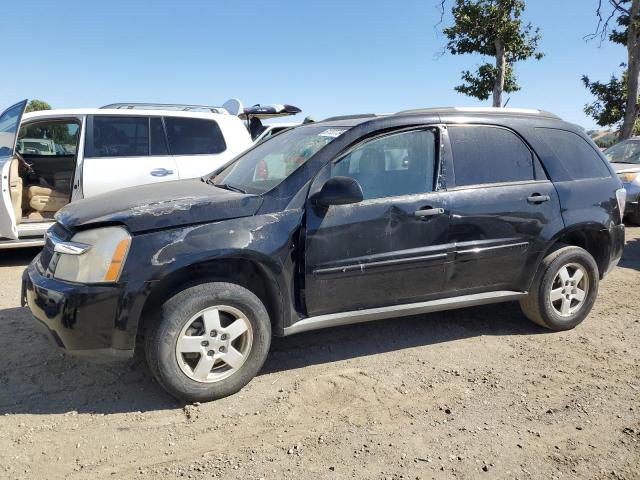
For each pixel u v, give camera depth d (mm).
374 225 3752
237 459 2842
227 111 8398
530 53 17781
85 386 3572
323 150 3754
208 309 3307
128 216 3250
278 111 11555
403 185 3932
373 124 3914
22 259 7137
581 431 3156
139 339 3525
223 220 3389
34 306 3332
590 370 3951
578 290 4676
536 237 4359
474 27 17031
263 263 3432
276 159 4117
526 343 4426
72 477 2684
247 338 3471
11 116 6691
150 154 7133
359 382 3691
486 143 4301
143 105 7863
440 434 3096
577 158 4711
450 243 4027
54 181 7445
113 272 3139
